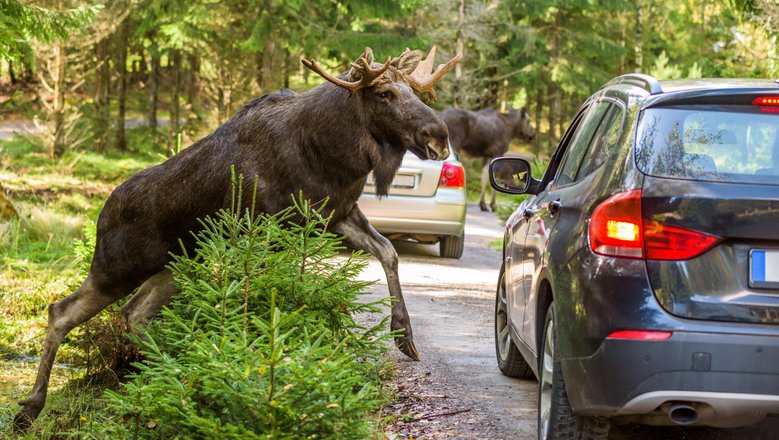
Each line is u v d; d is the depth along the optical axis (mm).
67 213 15875
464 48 32781
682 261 3656
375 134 6258
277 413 3678
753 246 3641
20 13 10945
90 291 6582
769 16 14383
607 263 3756
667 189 3709
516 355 6312
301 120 6273
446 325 8469
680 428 5129
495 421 5387
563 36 39531
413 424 5309
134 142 38375
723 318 3607
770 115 3902
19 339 8242
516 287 5699
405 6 26844
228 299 4711
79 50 27922
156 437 4172
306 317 5188
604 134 4379
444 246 13492
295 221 6289
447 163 12852
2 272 10367
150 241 6461
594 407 3791
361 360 6016
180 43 27750
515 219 6148
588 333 3775
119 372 7289
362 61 5961
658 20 42531
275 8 26828
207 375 3840
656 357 3607
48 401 6434
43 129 26859
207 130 33438
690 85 4191
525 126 26141
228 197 6277
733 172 3736
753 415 3635
